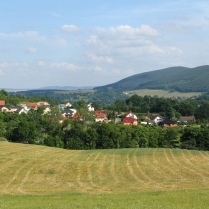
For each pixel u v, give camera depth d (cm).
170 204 2322
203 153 7444
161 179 4734
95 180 4622
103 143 10912
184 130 11325
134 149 8025
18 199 2919
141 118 19612
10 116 13388
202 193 2870
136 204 2302
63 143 11112
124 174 5053
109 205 2266
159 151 7619
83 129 11556
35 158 5997
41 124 12288
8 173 4878
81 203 2397
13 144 8081
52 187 4147
